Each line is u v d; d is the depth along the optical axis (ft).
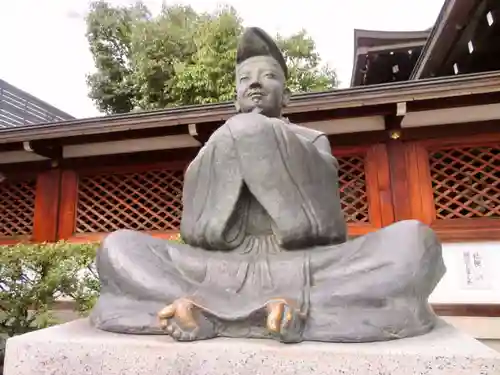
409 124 20.95
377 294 6.50
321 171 8.20
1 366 14.98
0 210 26.07
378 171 21.29
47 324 15.75
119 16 59.21
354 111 19.51
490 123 20.20
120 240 7.87
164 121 20.79
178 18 52.90
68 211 24.97
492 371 5.38
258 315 6.44
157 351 6.23
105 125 21.36
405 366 5.59
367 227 20.97
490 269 19.02
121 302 7.32
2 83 49.39
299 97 18.95
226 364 6.00
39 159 25.54
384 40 35.99
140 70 48.57
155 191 25.48
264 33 9.41
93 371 6.35
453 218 20.34
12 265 16.20
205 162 8.32
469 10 21.27
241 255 7.79
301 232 7.54
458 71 27.07
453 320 18.93
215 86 42.09
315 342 6.22
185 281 7.38
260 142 7.86
